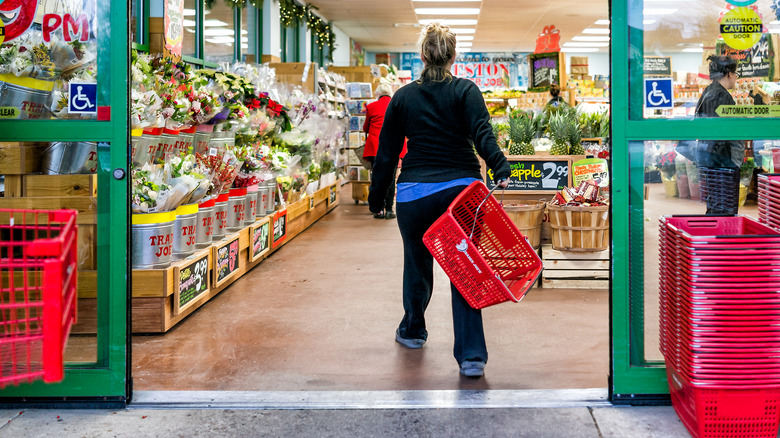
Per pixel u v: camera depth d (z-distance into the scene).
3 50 2.51
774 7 2.50
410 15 16.41
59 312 1.61
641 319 2.59
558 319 3.87
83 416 2.52
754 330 2.15
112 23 2.55
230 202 5.02
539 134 6.03
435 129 2.92
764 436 2.20
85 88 2.56
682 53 2.52
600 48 24.11
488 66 25.77
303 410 2.56
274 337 3.56
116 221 2.58
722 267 2.14
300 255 5.94
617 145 2.55
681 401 2.39
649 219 2.60
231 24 9.91
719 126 2.53
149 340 3.51
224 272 4.59
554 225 4.63
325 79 9.66
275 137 6.70
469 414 2.51
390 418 2.49
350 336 3.58
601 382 2.87
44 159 3.16
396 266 5.46
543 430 2.38
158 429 2.41
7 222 3.07
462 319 2.93
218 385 2.86
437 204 2.93
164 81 4.34
